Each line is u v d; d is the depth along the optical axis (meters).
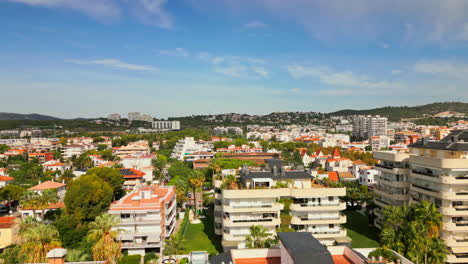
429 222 57.09
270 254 37.34
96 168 118.69
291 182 72.50
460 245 62.06
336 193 69.19
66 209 86.25
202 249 72.56
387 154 82.31
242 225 66.06
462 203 63.78
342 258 35.47
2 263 56.91
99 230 53.12
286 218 67.88
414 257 53.22
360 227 87.94
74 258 50.47
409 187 75.88
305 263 28.47
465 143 69.12
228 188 69.25
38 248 52.81
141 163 180.62
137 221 70.81
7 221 78.00
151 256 67.62
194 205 105.06
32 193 87.50
